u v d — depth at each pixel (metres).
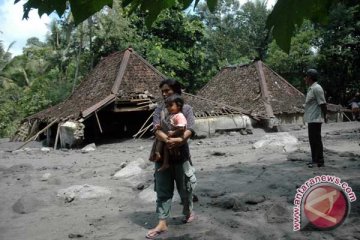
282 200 5.30
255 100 22.58
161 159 4.23
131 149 14.40
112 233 4.43
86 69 30.42
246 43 40.94
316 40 29.48
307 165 7.56
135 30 27.56
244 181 6.68
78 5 1.53
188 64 28.92
